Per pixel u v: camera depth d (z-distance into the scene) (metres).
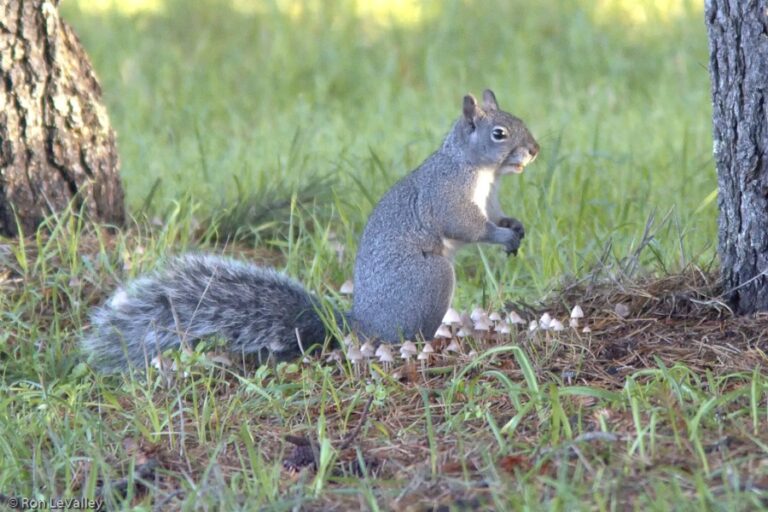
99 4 25.55
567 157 15.33
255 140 18.22
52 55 12.38
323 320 10.07
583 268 11.30
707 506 6.54
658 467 7.11
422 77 22.33
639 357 9.15
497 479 7.13
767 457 7.18
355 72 22.19
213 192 15.00
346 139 17.59
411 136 17.58
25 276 11.27
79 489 7.95
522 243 12.70
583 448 7.45
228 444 8.37
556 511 6.59
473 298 11.34
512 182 14.87
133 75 21.64
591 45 22.73
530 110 19.39
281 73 22.17
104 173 12.88
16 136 12.26
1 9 12.05
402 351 9.45
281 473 7.88
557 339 9.51
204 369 9.76
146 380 9.64
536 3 25.16
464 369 8.79
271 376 9.90
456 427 8.16
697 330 9.49
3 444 8.23
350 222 13.46
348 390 9.18
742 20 9.07
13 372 9.95
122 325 10.26
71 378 9.69
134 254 11.65
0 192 12.26
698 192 14.30
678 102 19.27
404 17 25.09
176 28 24.62
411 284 10.38
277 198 13.96
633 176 15.16
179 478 7.93
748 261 9.51
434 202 10.59
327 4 25.67
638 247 10.74
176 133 19.33
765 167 9.27
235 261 10.73
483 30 24.12
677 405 7.97
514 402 8.20
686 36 22.95
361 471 7.81
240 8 25.66
